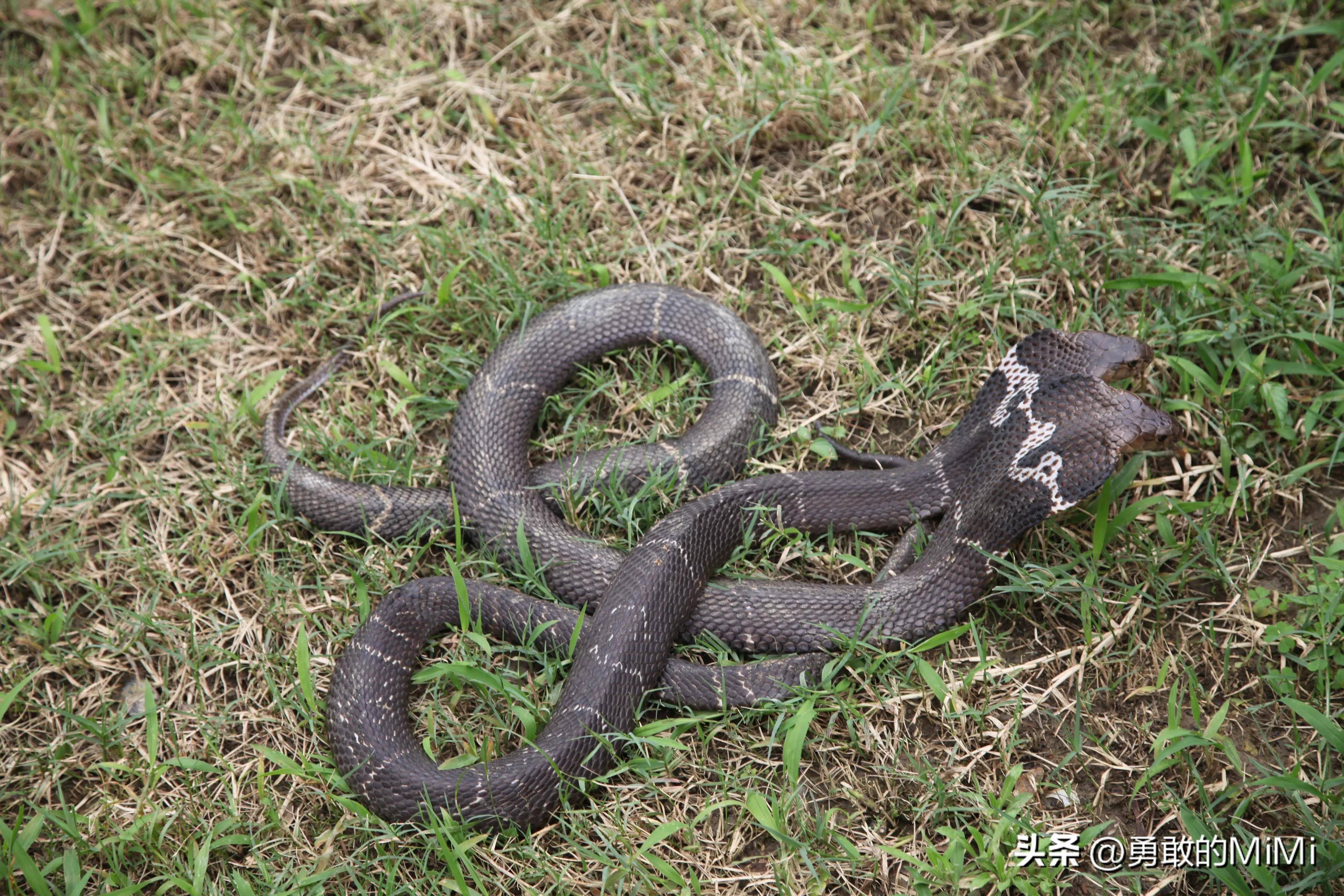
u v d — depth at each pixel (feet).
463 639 4.93
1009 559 5.01
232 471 5.16
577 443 5.19
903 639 4.90
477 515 5.04
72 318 5.38
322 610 5.01
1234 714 4.87
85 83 5.61
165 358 5.30
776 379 5.21
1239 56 5.51
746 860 4.74
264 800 4.80
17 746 4.91
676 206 5.44
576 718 4.76
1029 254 5.32
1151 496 5.08
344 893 4.73
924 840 4.74
